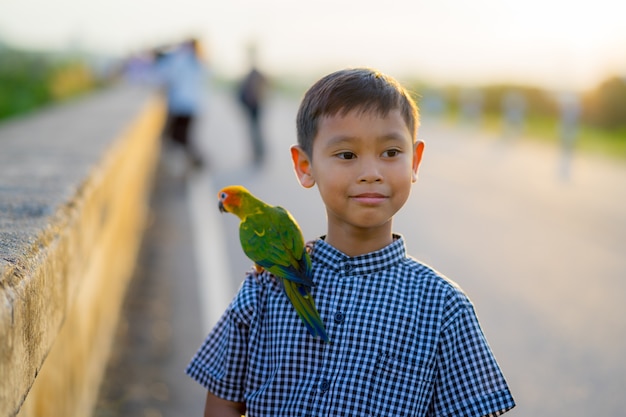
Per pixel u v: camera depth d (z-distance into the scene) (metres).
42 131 6.35
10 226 2.28
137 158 7.93
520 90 26.70
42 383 2.43
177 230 8.49
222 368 2.07
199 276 6.69
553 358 5.04
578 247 8.08
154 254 7.44
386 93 1.92
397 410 1.88
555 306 6.07
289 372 1.94
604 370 4.86
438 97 28.03
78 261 2.82
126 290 6.18
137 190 7.84
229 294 6.18
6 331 1.48
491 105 28.03
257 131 14.00
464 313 1.93
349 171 1.91
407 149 1.95
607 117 22.27
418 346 1.90
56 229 2.37
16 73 15.09
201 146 16.78
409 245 7.98
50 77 16.36
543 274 6.98
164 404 4.23
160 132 15.00
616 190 11.89
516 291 6.45
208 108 34.69
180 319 5.61
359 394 1.88
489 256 7.59
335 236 2.01
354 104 1.89
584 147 18.11
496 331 5.50
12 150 4.83
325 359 1.92
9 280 1.64
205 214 9.39
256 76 13.84
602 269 7.21
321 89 1.96
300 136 2.06
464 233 8.64
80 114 8.63
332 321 1.94
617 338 5.39
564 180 12.87
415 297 1.94
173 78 12.50
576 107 15.80
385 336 1.91
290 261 1.96
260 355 2.00
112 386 4.39
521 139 19.97
